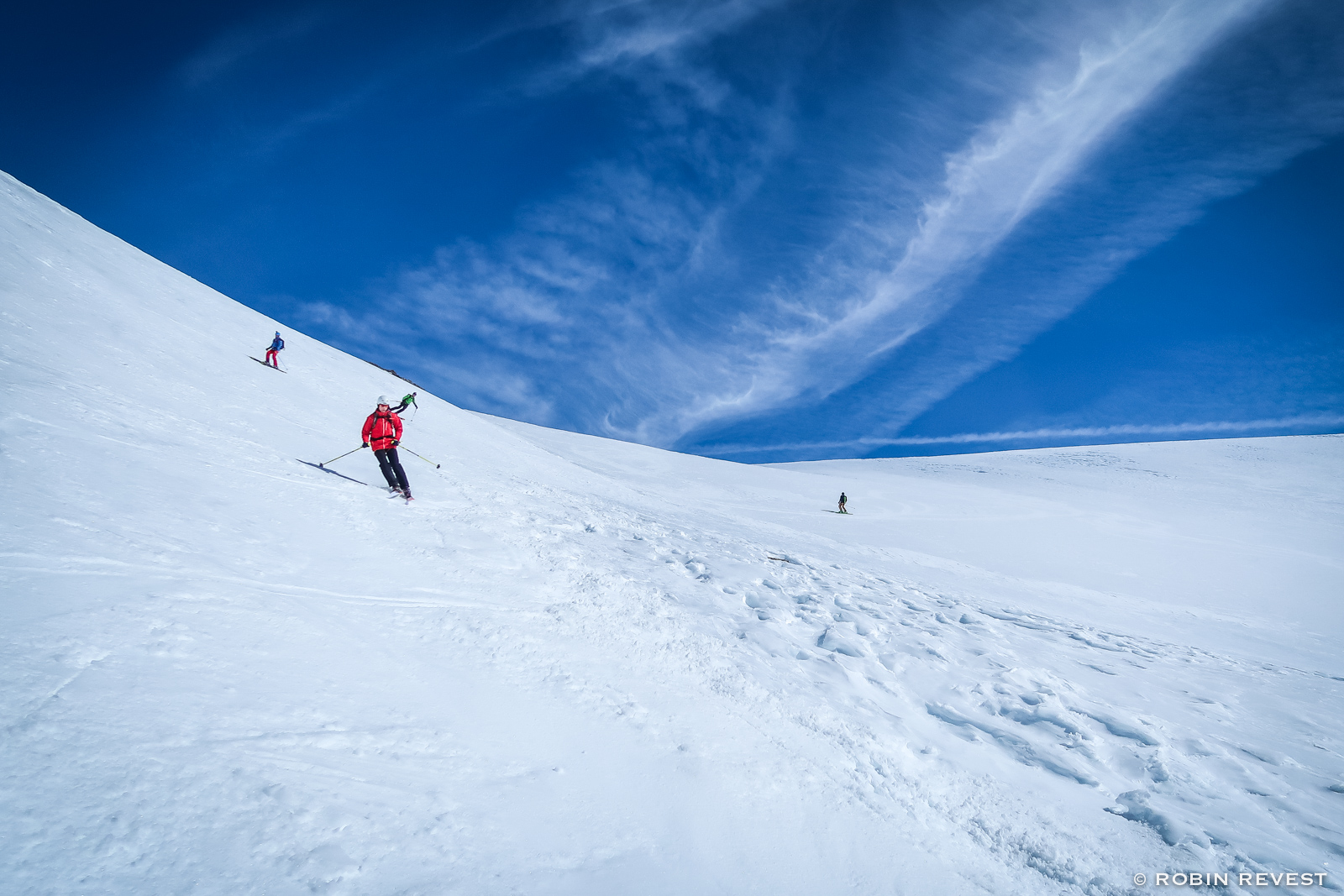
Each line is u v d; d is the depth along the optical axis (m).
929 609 9.54
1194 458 66.50
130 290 14.98
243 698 2.96
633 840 2.93
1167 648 10.37
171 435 6.92
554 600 5.75
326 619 4.11
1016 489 50.47
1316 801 4.95
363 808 2.54
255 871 2.07
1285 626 18.41
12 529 3.63
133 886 1.88
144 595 3.51
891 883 3.21
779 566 10.83
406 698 3.49
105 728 2.44
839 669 5.84
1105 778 4.91
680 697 4.57
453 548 6.42
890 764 4.45
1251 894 3.67
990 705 5.83
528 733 3.54
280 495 6.32
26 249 12.28
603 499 18.36
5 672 2.51
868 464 64.56
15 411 5.44
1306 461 64.69
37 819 1.97
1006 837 3.97
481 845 2.57
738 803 3.48
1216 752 5.54
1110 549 29.73
